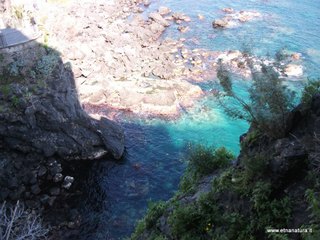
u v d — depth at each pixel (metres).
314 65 52.28
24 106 36.19
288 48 57.66
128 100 47.09
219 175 20.28
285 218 13.88
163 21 70.06
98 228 31.28
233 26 68.75
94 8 74.88
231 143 41.03
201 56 58.59
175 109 46.69
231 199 16.83
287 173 14.58
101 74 51.66
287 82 47.34
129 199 34.44
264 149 16.55
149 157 39.66
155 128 43.94
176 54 59.81
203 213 17.12
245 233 14.84
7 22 44.00
